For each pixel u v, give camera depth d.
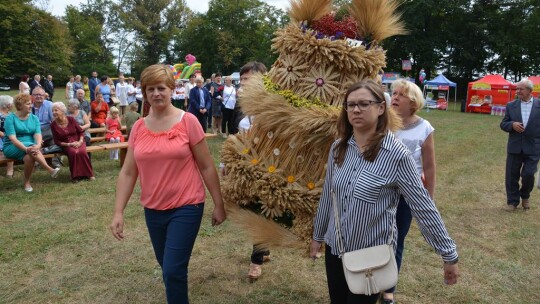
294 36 2.88
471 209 6.08
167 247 2.58
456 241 4.85
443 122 18.70
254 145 3.07
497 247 4.68
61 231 4.80
